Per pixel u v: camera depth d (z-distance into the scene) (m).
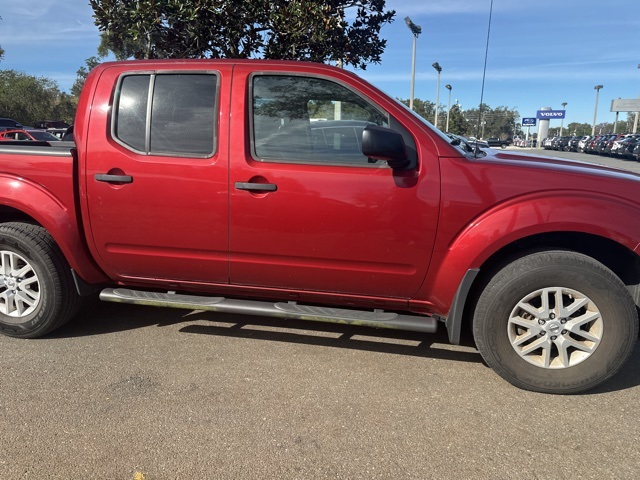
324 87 3.12
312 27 5.91
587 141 42.34
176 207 3.18
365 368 3.26
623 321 2.78
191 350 3.48
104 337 3.68
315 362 3.33
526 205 2.82
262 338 3.70
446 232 2.92
